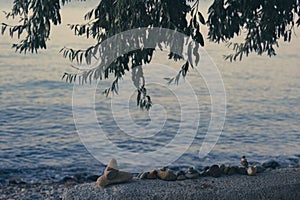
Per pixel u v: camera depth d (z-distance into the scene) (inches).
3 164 831.1
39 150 1025.5
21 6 339.3
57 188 470.9
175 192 322.3
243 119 1397.6
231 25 338.6
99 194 324.8
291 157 922.1
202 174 351.6
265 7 354.9
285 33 368.2
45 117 1455.5
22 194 447.5
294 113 1514.5
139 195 320.5
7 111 1537.9
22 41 339.6
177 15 318.7
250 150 1005.2
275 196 333.1
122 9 316.2
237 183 337.1
